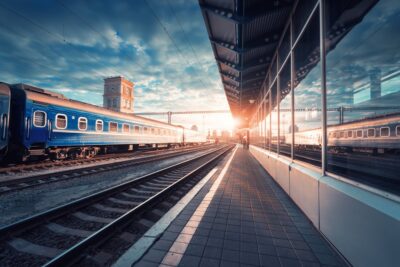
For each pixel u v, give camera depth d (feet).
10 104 26.96
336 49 9.19
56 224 11.64
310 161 12.30
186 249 8.83
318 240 9.57
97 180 23.50
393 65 6.36
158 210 14.37
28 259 8.67
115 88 170.50
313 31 12.46
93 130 41.81
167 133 81.87
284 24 18.99
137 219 12.49
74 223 12.09
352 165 7.84
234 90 40.91
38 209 14.29
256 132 48.75
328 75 9.93
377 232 5.93
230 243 9.35
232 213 12.95
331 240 8.80
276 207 14.06
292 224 11.31
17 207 14.56
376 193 6.55
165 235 10.05
